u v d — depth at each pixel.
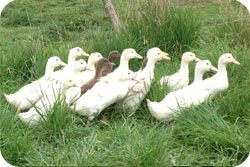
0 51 5.19
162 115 3.87
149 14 5.00
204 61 4.09
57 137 3.77
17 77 4.66
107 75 4.27
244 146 3.60
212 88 4.02
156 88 4.11
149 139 3.53
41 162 3.50
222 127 3.71
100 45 4.83
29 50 4.83
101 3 6.74
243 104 4.01
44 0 6.94
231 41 5.14
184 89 4.01
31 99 4.12
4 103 4.21
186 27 5.02
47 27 5.95
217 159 3.60
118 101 4.05
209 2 6.46
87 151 3.53
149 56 4.23
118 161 3.47
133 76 3.97
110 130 3.79
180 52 4.97
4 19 6.37
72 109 3.96
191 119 3.79
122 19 5.31
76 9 6.55
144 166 3.41
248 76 4.46
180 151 3.61
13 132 3.67
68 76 4.15
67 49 5.02
